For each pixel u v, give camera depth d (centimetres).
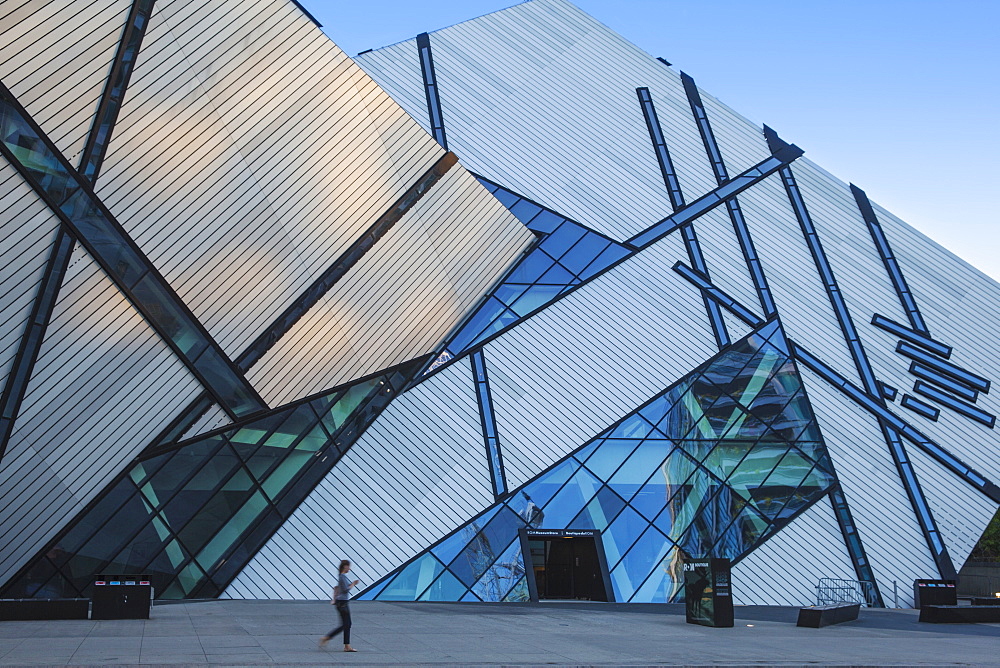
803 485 2945
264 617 1939
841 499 2945
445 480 2770
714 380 3084
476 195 2869
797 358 3167
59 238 1953
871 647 1667
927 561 2902
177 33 1977
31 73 1802
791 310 3259
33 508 2114
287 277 2445
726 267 3312
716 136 3634
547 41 3800
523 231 3177
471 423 2892
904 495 2989
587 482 2836
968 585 4072
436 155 2684
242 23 2078
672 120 3656
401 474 2747
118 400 2192
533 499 2781
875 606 2811
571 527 2741
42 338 1989
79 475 2177
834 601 2767
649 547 2738
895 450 3055
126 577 1872
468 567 2628
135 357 2180
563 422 2941
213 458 2447
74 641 1453
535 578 2795
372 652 1409
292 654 1355
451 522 2703
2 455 1997
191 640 1495
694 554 2758
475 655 1406
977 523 2989
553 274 3244
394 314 2817
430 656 1380
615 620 2067
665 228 3375
